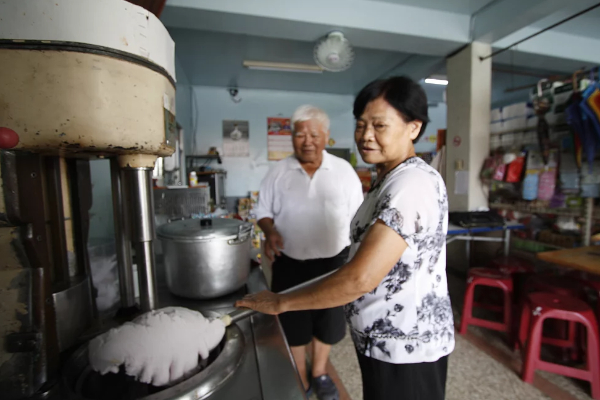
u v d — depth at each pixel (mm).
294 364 613
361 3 2637
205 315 722
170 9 2295
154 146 539
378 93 700
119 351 514
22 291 487
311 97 5395
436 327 734
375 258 591
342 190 1489
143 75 498
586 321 1549
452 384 1671
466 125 3041
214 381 515
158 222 1971
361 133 743
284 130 5277
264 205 1559
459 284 3107
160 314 596
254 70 4227
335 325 1475
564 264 1642
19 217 471
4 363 486
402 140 725
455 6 2775
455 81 3137
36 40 416
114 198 751
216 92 5008
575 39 3465
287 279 1480
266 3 2410
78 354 587
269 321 782
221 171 4543
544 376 1731
